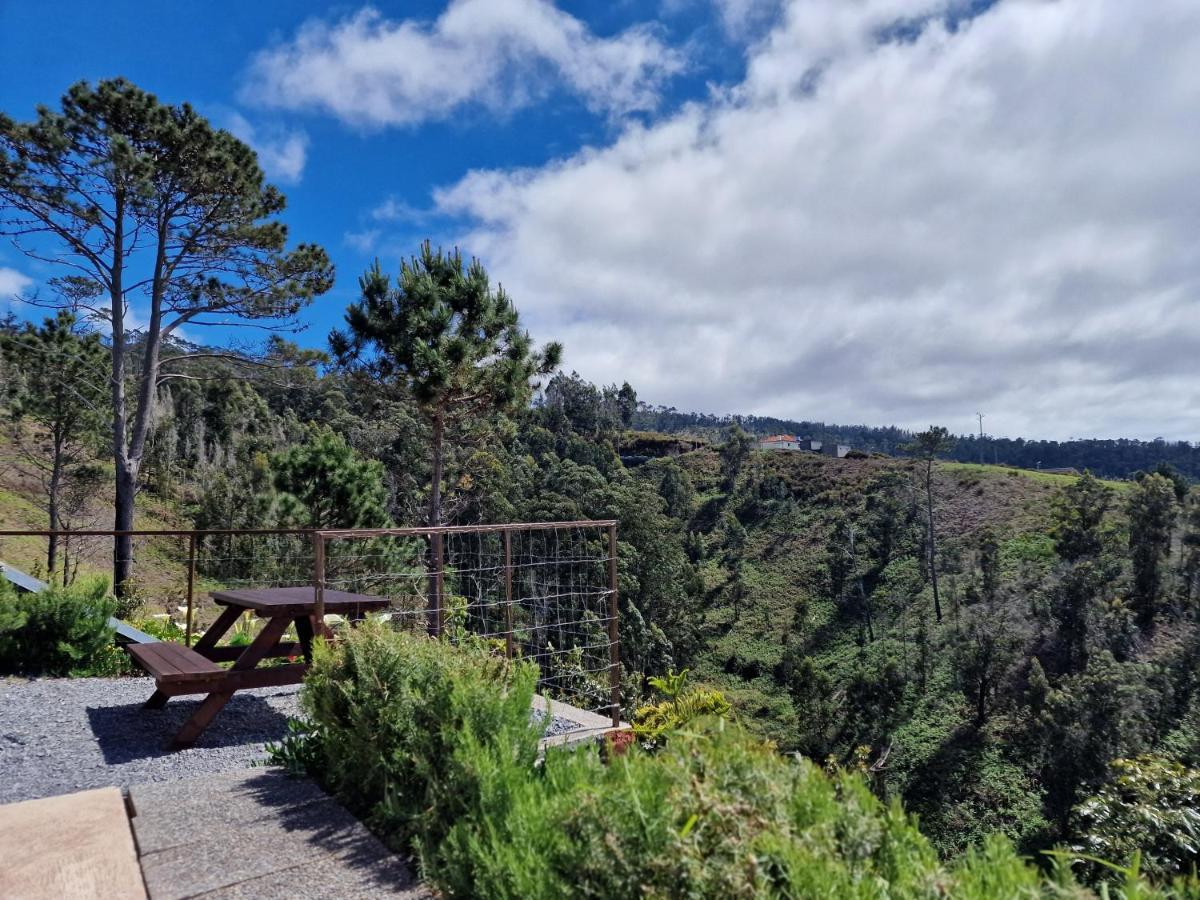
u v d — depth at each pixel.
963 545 51.91
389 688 2.98
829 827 1.81
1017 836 27.56
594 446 74.62
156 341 15.27
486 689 2.85
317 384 17.08
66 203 13.83
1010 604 42.09
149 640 7.07
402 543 12.91
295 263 15.73
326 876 2.32
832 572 53.16
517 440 62.97
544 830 2.01
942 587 47.44
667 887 1.63
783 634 47.75
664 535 45.41
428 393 11.64
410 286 11.70
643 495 46.03
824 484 69.00
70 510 22.81
